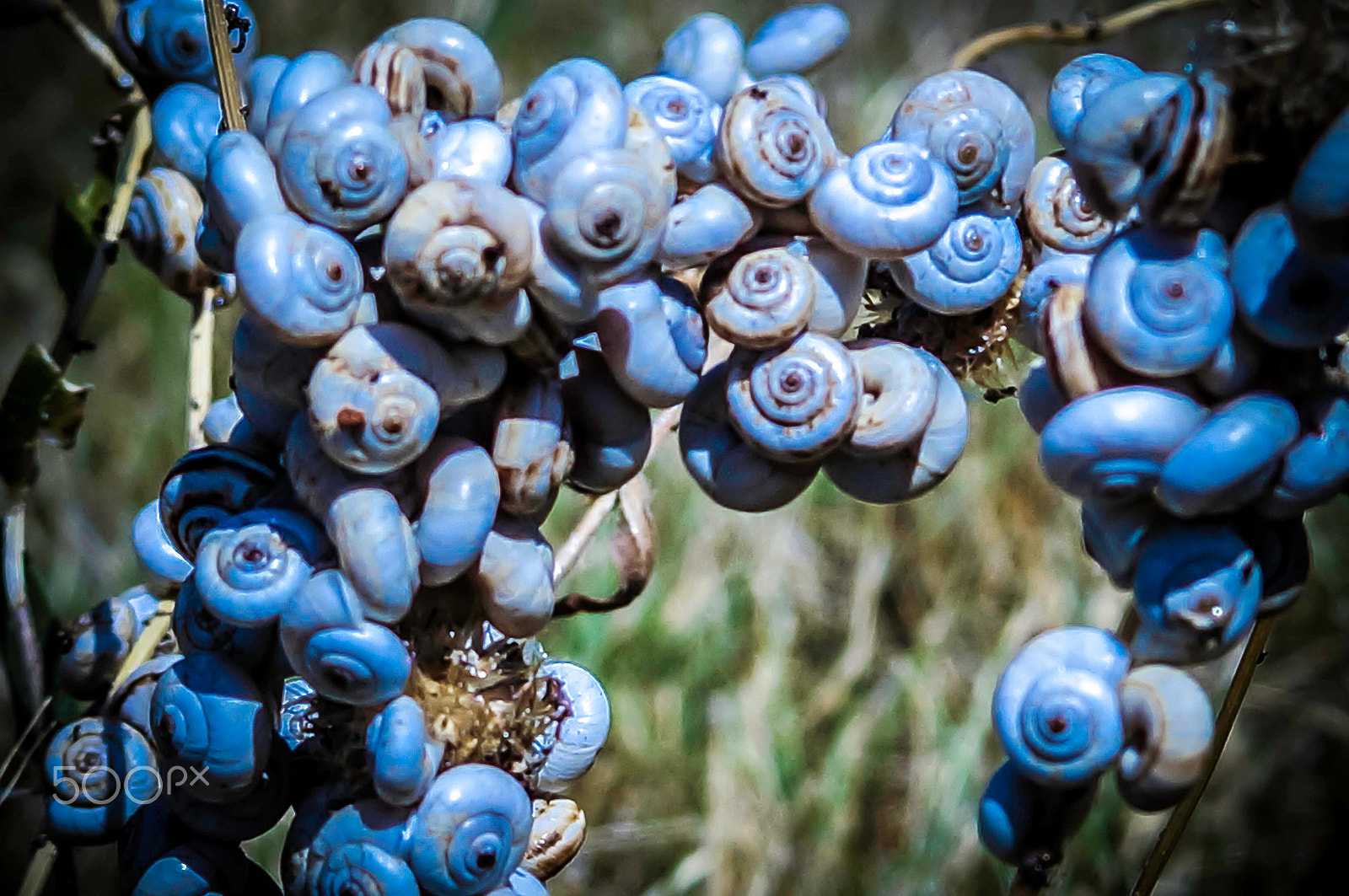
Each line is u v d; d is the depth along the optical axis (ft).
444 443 1.66
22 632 1.95
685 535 3.54
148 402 4.17
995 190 1.74
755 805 3.14
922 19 5.03
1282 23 1.61
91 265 1.96
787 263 1.67
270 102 1.68
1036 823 1.68
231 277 1.92
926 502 3.73
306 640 1.65
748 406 1.68
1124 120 1.63
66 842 1.83
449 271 1.61
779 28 1.82
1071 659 1.66
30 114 5.04
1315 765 3.46
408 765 1.66
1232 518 1.65
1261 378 1.64
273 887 1.76
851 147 4.54
